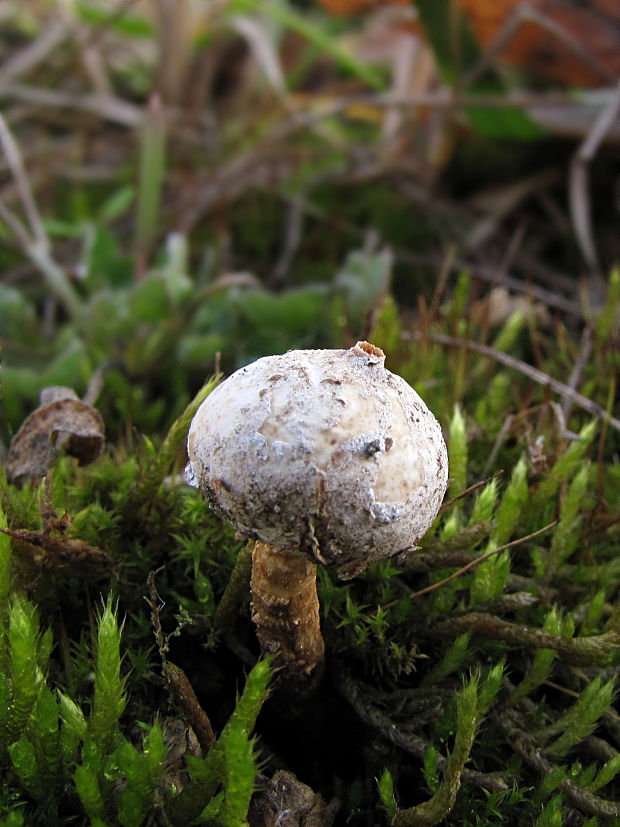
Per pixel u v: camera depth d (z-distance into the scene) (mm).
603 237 90
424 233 91
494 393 58
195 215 86
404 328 65
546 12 91
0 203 70
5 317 71
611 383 52
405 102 87
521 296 74
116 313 67
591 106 87
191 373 65
